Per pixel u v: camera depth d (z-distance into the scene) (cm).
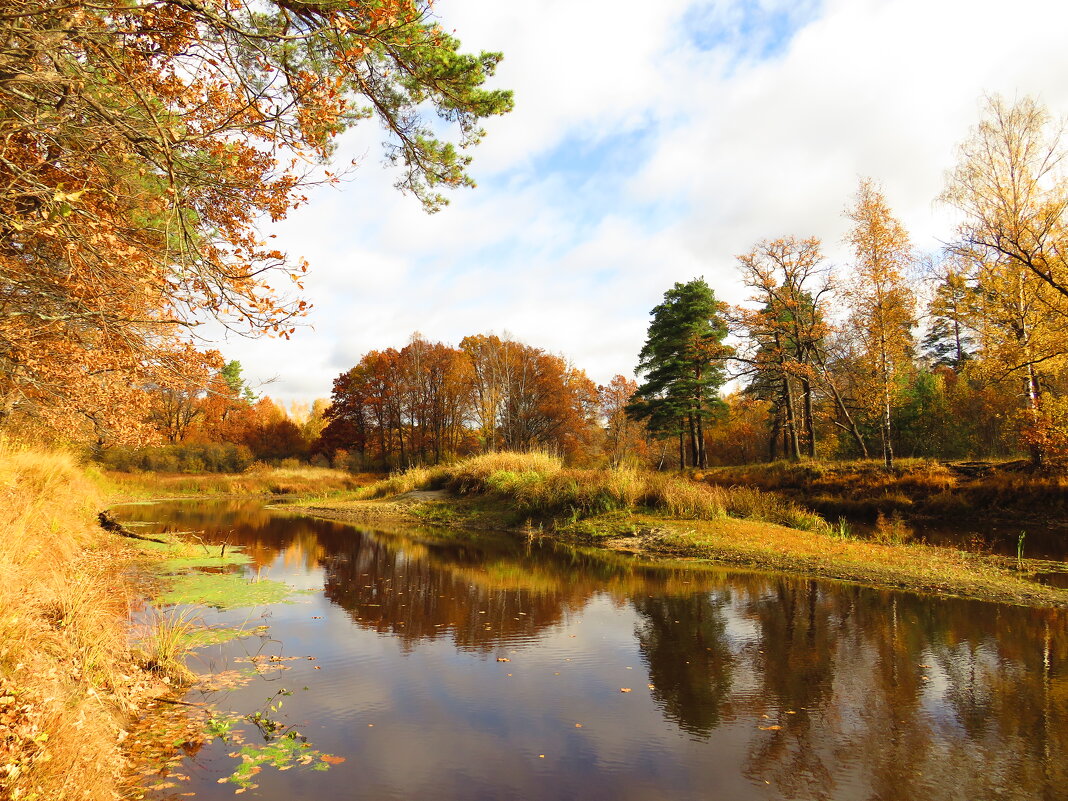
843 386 3319
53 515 976
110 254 511
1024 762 472
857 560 1273
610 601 1017
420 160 751
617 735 527
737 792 433
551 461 2436
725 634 822
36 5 401
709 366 3694
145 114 493
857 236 2517
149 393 820
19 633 476
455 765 471
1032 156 1841
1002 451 2964
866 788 438
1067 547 1492
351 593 1076
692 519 1686
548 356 5241
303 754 483
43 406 736
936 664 694
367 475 4472
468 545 1666
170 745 491
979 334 2198
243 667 684
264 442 5984
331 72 607
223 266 568
